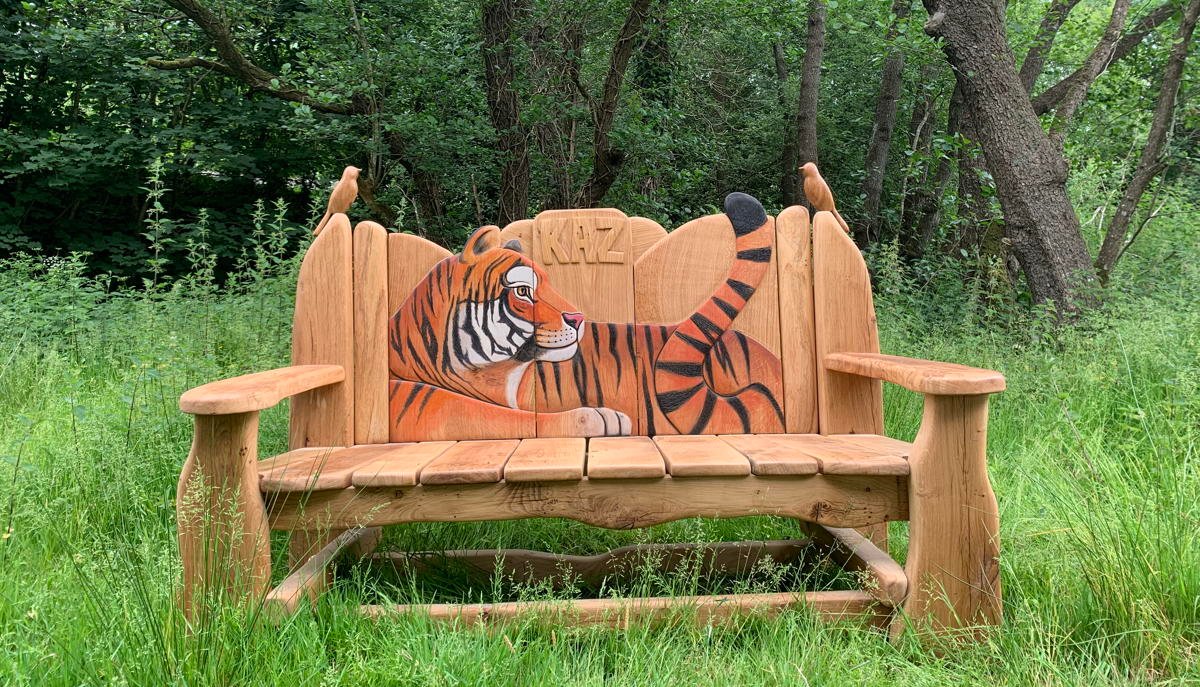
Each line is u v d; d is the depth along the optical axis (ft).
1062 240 19.20
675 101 31.73
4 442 10.74
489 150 26.45
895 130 43.06
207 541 6.03
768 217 8.87
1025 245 19.60
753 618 6.72
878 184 36.24
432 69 26.30
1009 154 19.49
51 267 25.48
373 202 27.84
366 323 8.41
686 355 8.52
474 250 8.59
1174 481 7.51
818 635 6.24
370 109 27.58
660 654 6.14
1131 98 36.37
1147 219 24.30
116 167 37.29
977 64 19.62
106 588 6.18
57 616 6.08
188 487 6.15
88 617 5.95
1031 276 19.61
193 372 12.69
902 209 37.35
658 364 8.50
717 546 8.75
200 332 16.37
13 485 8.09
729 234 8.77
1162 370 12.51
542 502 6.49
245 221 39.06
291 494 6.42
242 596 6.14
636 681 5.75
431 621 6.46
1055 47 44.11
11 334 19.19
